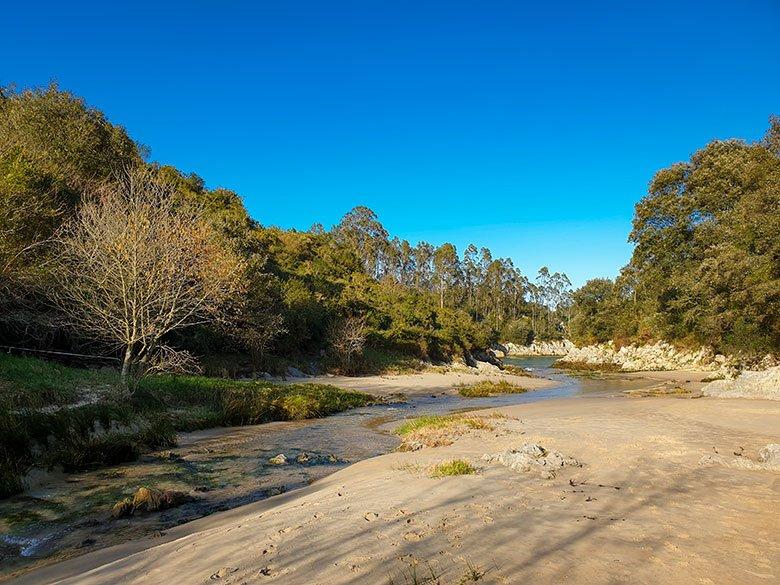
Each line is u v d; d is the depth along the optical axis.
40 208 19.03
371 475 8.36
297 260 55.12
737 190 33.28
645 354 55.59
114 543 6.40
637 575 3.66
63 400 13.35
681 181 41.00
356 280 58.22
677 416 14.32
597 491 6.34
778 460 7.84
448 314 62.50
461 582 3.60
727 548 4.23
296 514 6.01
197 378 21.45
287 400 20.22
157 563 4.74
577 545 4.33
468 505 5.75
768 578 3.60
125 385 15.24
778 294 23.83
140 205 18.23
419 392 31.88
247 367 28.52
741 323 27.44
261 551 4.64
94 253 16.47
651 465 7.88
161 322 17.59
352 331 38.38
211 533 5.68
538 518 5.17
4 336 17.53
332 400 22.95
